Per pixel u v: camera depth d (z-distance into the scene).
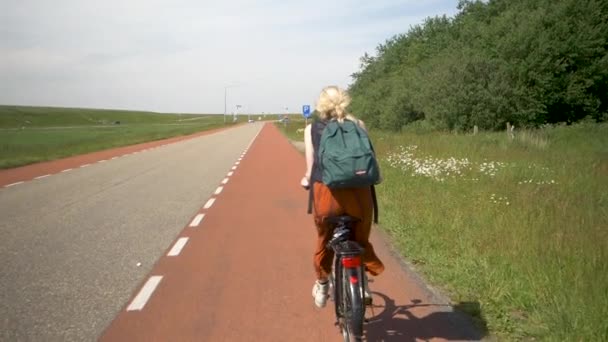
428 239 6.62
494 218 7.23
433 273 5.46
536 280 4.71
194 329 4.20
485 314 4.32
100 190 12.99
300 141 40.81
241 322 4.34
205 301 4.86
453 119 32.94
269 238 7.53
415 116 43.34
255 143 39.09
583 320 3.80
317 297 3.96
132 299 4.93
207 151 29.83
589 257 5.20
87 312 4.60
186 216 9.36
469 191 9.45
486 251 5.75
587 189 9.79
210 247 7.00
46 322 4.37
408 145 19.81
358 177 3.18
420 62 56.12
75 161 23.12
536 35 34.62
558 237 5.94
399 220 7.89
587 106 36.50
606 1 36.66
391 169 13.77
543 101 34.53
